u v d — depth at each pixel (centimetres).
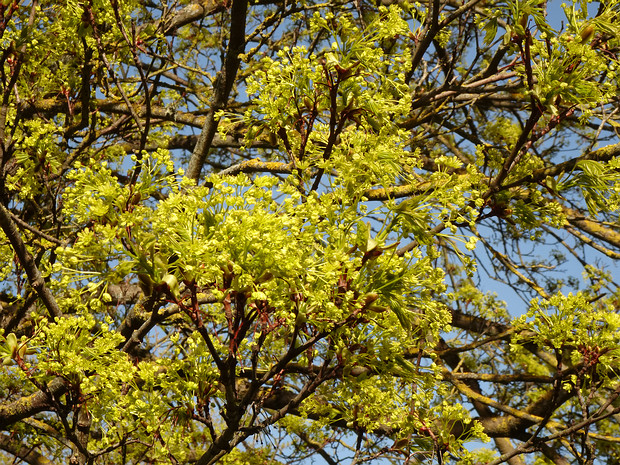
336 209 220
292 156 280
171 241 203
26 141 360
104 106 616
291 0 452
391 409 284
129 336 388
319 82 264
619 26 305
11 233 291
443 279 220
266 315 225
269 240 196
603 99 309
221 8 559
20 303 419
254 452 544
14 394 420
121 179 625
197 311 210
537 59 327
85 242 205
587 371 343
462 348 589
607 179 331
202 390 251
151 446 279
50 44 416
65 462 525
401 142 286
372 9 526
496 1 399
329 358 244
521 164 342
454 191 227
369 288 215
